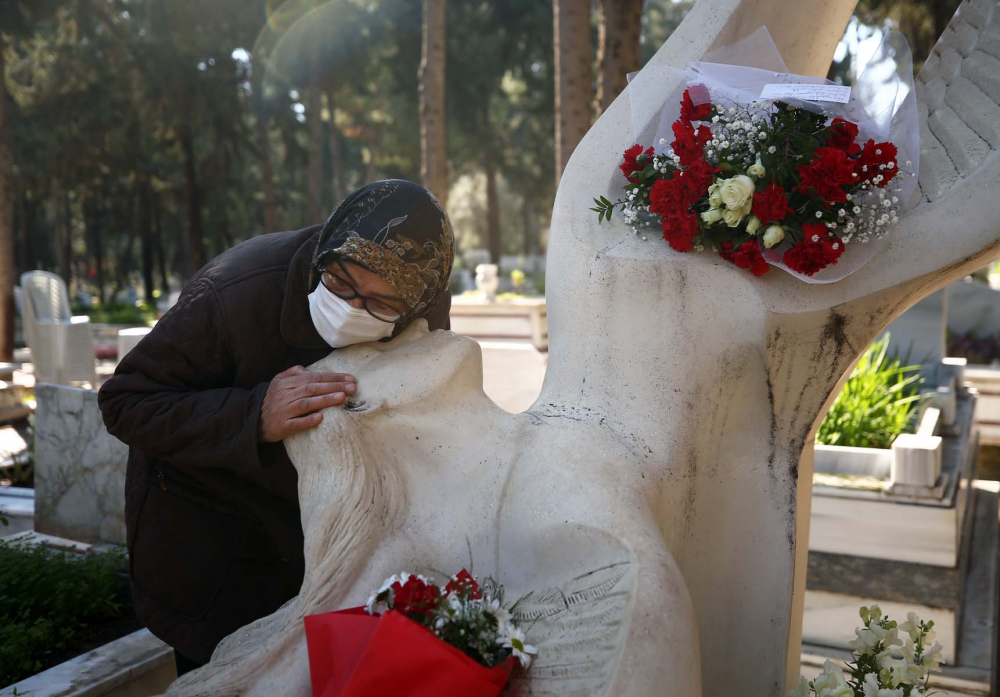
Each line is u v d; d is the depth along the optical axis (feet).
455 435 6.20
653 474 6.01
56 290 32.22
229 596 7.25
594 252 7.01
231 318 6.57
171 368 6.56
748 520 6.72
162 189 98.58
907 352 19.43
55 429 13.20
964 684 10.31
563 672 4.92
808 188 6.06
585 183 7.64
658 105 7.38
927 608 11.03
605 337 6.65
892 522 11.18
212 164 80.12
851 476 12.23
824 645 11.66
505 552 5.75
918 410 16.24
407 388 6.22
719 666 6.73
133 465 7.34
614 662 4.67
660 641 4.72
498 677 4.75
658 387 6.38
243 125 77.46
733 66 6.87
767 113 6.46
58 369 30.40
